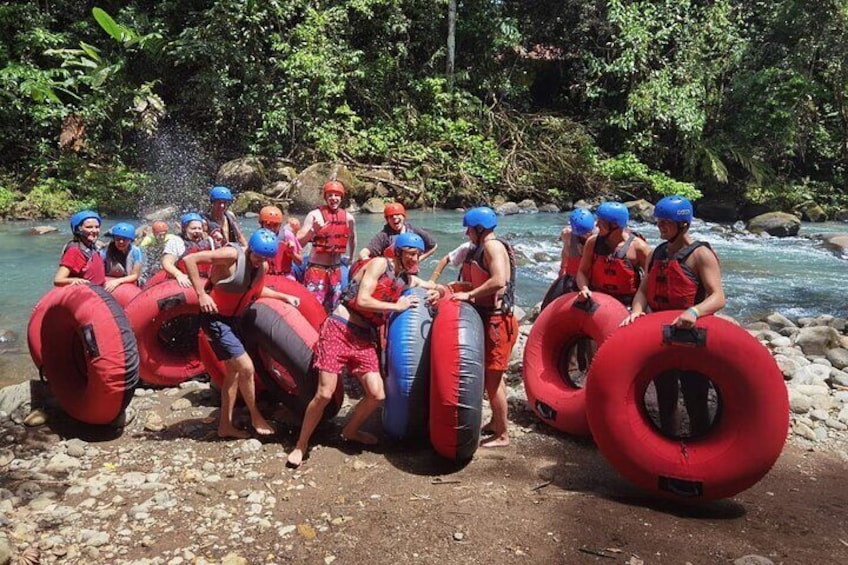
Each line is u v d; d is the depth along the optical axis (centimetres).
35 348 515
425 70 2147
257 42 1838
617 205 483
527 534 339
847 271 1151
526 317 827
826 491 400
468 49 2239
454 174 1862
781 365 606
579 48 2241
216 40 1766
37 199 1495
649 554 322
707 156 1942
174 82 1866
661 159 2070
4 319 771
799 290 1014
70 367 485
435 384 405
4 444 455
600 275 497
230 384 462
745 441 348
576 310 482
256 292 461
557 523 350
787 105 1988
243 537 342
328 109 1908
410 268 439
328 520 358
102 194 1559
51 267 1024
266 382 499
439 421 406
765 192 1925
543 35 2300
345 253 673
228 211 612
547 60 2312
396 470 421
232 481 404
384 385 449
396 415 440
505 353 446
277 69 1881
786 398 347
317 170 1661
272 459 436
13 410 505
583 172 1944
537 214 1798
